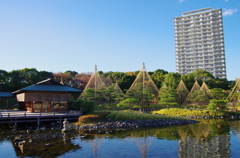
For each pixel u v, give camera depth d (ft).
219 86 236.84
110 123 88.84
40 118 90.74
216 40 436.35
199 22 460.96
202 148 53.67
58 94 107.55
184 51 465.88
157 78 231.91
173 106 145.18
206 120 113.29
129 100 119.44
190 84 216.74
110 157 47.19
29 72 180.55
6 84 168.14
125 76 223.71
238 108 150.20
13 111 116.78
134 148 54.08
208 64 437.99
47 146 55.42
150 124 91.81
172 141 61.41
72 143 58.75
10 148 53.31
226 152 49.98
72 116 97.96
